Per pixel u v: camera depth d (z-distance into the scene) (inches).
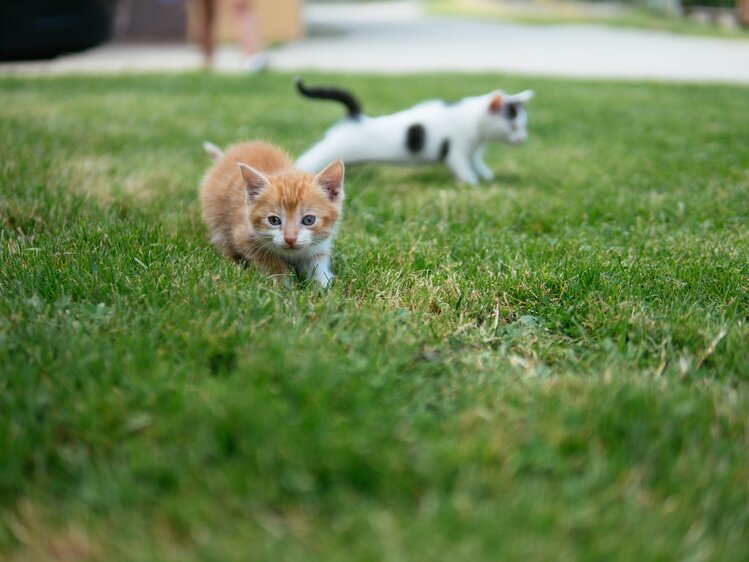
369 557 32.2
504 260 52.4
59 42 64.4
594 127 78.7
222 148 68.7
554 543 33.0
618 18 247.1
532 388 44.4
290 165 55.2
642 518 34.8
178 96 89.2
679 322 47.6
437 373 45.3
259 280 49.6
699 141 73.3
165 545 33.4
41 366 44.1
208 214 53.9
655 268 51.3
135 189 59.4
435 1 424.2
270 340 45.1
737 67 141.8
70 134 69.7
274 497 35.5
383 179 64.7
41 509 35.5
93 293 48.1
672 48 174.4
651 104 89.9
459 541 33.2
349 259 52.2
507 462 37.8
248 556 32.1
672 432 40.9
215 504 35.1
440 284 50.1
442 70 135.3
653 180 63.9
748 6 214.1
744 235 54.9
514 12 293.9
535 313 49.1
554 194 61.8
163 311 46.7
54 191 57.6
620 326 47.6
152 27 191.6
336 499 35.5
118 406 41.4
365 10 349.1
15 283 48.2
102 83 100.6
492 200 60.1
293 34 200.1
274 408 40.5
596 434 40.6
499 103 63.8
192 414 40.3
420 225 56.5
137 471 37.3
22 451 38.3
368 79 110.7
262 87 99.4
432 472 36.7
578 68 142.9
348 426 39.8
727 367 45.9
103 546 33.3
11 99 83.4
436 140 63.6
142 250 51.1
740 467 38.4
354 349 45.4
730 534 34.0
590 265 51.1
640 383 44.5
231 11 187.2
